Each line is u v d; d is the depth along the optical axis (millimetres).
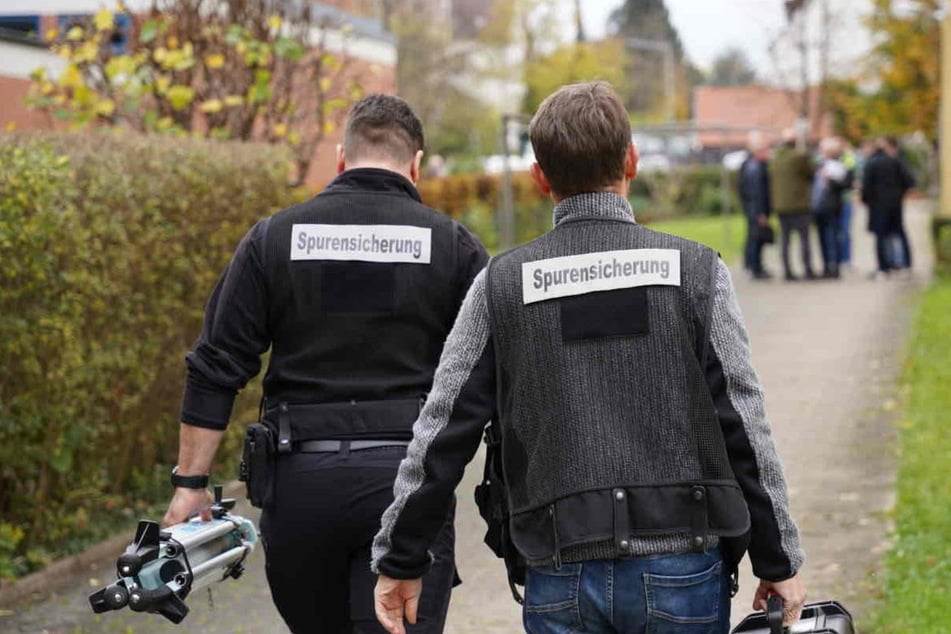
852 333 18266
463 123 48750
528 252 3877
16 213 7668
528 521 3754
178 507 4969
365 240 4922
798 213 25000
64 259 8281
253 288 4922
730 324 3756
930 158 57688
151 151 9609
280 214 5000
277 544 4875
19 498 8711
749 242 25766
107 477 9805
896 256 25953
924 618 7004
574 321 3754
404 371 4910
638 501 3643
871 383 14586
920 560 8008
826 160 25438
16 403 8234
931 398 13250
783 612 3844
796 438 12070
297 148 14484
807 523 9203
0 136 8398
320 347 4879
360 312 4879
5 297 7840
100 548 9008
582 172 3883
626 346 3723
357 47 18781
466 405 3871
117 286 9070
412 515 3924
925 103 36031
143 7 14258
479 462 11461
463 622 7555
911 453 10938
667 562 3643
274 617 7695
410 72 44875
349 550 4863
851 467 10852
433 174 31922
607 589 3643
